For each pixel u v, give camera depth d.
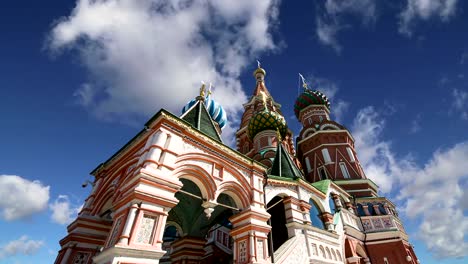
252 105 37.16
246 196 10.07
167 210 7.24
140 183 6.92
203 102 12.52
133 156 9.58
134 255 6.12
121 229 6.43
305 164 28.09
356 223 19.20
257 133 26.47
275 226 13.99
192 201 12.88
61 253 9.53
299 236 11.95
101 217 10.59
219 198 13.31
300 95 35.50
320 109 33.16
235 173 10.08
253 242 9.02
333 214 16.62
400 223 21.08
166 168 7.64
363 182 23.25
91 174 12.49
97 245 9.99
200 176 8.75
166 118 8.41
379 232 18.97
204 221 13.34
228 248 15.52
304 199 13.64
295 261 10.84
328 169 25.25
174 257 12.60
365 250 18.17
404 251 18.22
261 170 11.31
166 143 8.14
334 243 14.07
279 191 12.56
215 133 11.41
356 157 27.16
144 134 9.11
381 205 21.11
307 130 30.09
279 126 25.98
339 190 19.30
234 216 9.86
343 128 28.09
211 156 9.41
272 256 9.90
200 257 12.51
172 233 17.95
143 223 6.62
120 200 7.12
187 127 8.92
